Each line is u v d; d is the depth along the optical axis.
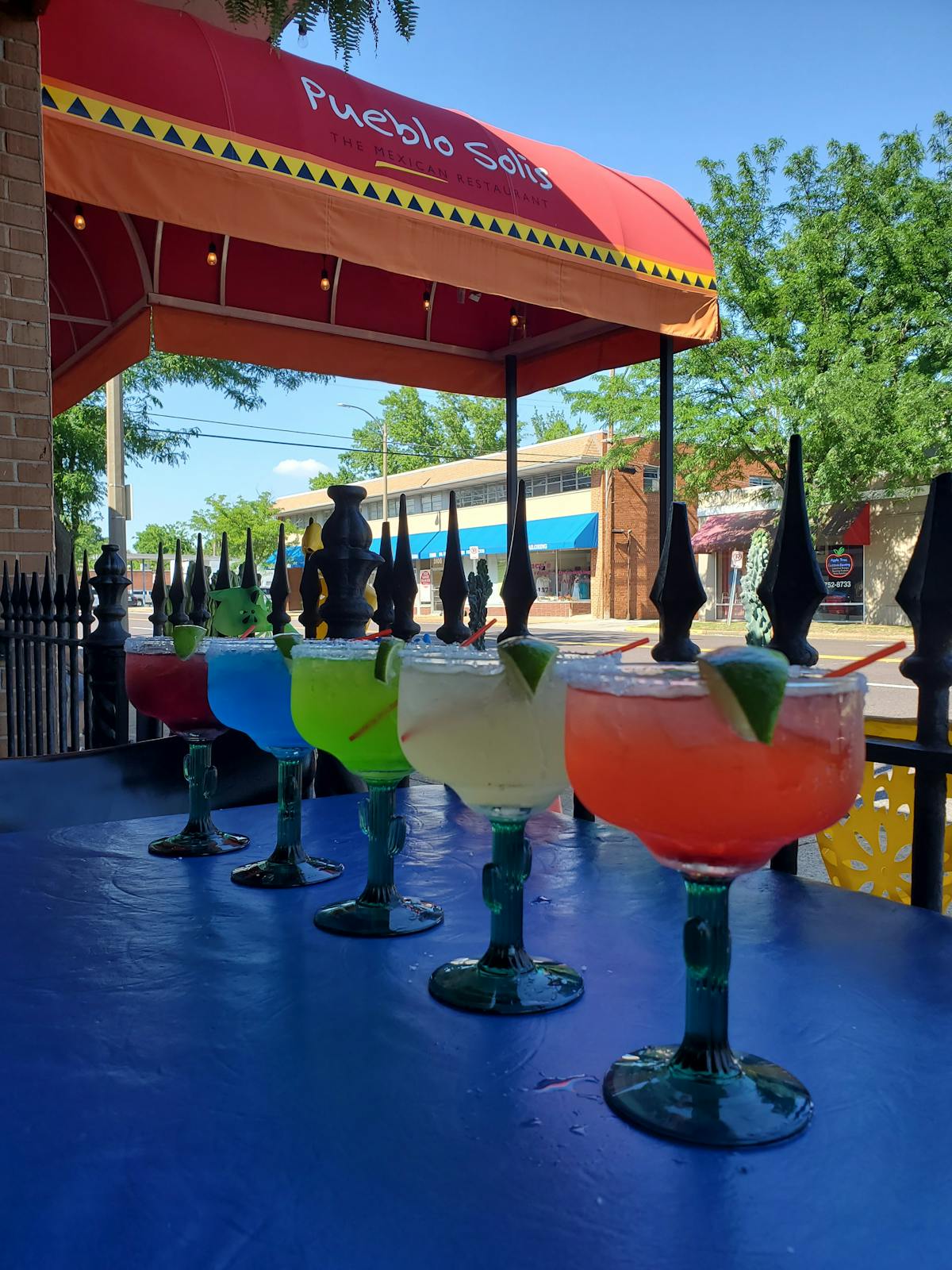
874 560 18.53
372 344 5.63
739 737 0.53
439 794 1.66
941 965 0.82
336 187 3.38
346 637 1.39
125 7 3.14
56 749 2.81
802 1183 0.49
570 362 5.82
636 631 20.19
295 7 2.62
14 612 2.99
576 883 1.09
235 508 35.59
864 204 15.84
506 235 3.86
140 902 1.01
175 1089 0.60
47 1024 0.70
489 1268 0.42
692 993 0.61
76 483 10.93
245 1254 0.44
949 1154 0.52
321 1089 0.60
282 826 1.13
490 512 27.78
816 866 3.15
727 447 16.58
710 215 16.33
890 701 7.93
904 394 14.92
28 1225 0.46
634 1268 0.42
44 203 3.00
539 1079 0.62
